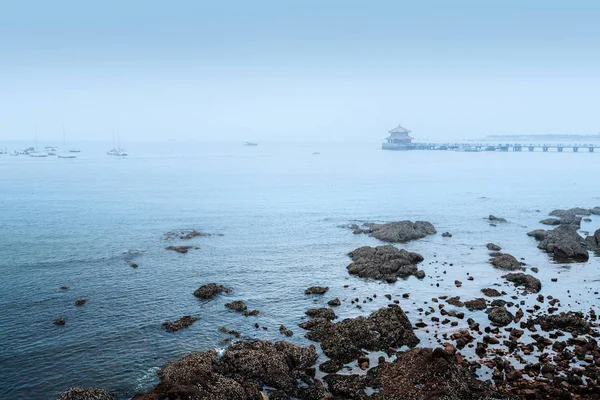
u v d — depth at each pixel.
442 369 31.23
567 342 37.75
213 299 48.09
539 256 66.38
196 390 29.42
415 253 63.31
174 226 84.12
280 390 31.48
